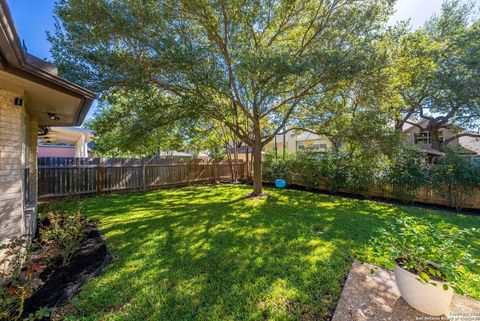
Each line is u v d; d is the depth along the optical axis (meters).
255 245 3.50
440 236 2.16
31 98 3.09
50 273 2.65
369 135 6.61
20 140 2.73
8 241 2.54
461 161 6.21
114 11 4.36
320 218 5.05
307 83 5.79
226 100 7.41
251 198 7.53
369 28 5.53
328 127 7.68
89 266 2.83
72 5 4.43
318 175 8.98
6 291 1.99
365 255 3.16
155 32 4.76
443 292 1.95
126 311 2.03
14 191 2.64
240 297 2.23
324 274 2.67
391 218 5.09
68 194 7.10
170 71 5.07
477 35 9.09
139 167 9.33
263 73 4.65
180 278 2.57
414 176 6.70
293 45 6.62
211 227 4.38
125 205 6.38
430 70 6.09
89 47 4.73
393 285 2.48
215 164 12.77
